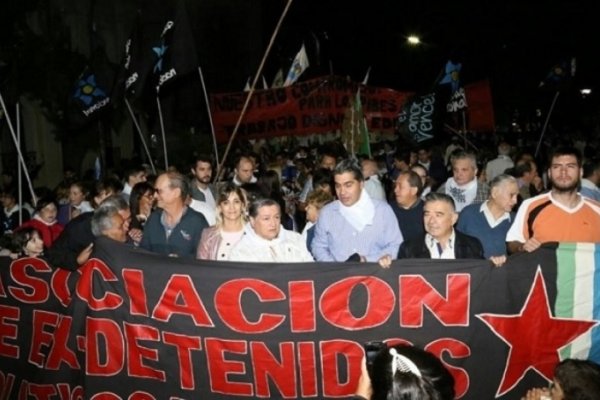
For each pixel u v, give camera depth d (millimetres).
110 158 19500
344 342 4293
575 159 4621
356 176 4914
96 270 4512
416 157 12125
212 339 4383
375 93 13430
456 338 4238
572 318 4191
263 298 4328
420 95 10555
